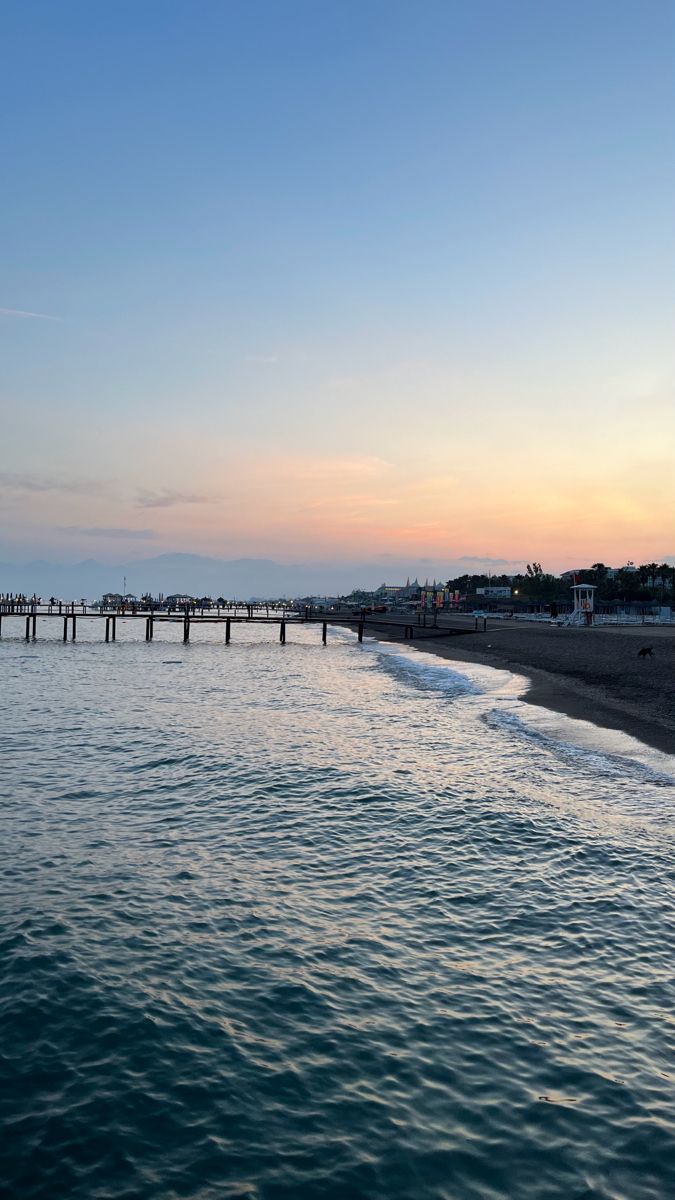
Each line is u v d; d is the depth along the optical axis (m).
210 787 17.38
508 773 18.38
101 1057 7.16
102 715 28.66
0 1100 6.54
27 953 9.22
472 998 8.16
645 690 33.84
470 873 11.80
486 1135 6.11
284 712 29.73
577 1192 5.51
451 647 72.31
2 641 87.44
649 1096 6.54
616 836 13.38
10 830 14.14
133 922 10.16
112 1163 5.84
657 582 155.75
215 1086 6.75
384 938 9.63
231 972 8.80
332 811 15.37
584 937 9.52
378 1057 7.14
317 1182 5.62
